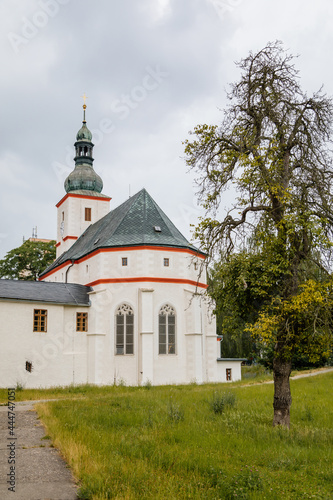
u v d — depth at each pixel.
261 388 25.94
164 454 10.31
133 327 34.34
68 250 51.41
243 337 45.78
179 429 13.13
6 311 30.73
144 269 34.84
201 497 7.82
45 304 32.38
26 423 14.85
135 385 32.97
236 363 40.34
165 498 7.61
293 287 14.57
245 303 15.59
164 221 38.53
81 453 10.04
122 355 33.97
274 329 13.55
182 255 36.06
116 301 34.81
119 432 12.74
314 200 15.16
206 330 37.50
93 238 43.44
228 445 11.38
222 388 26.98
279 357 14.86
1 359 29.98
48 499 7.85
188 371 34.31
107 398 21.31
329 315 13.39
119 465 9.30
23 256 60.84
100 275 35.38
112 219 43.16
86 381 33.34
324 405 19.22
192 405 18.36
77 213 53.12
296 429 13.91
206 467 9.48
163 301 34.78
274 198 15.12
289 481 8.80
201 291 37.31
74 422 13.91
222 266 15.72
